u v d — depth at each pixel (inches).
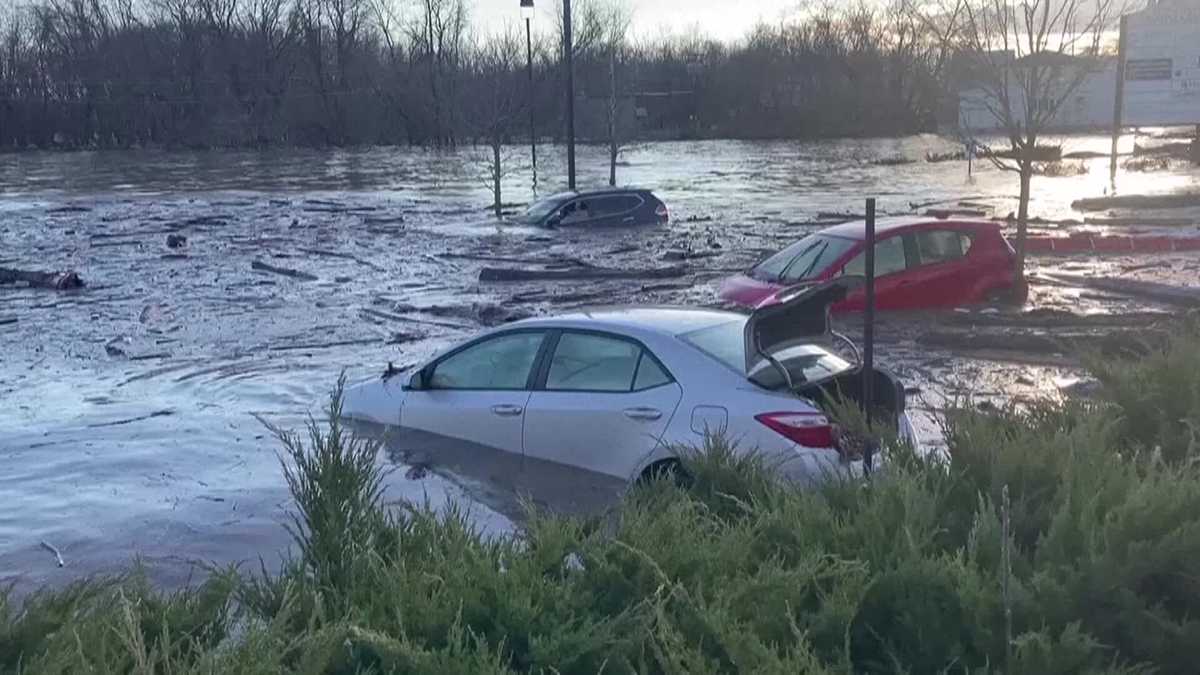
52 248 1251.2
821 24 3922.2
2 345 657.6
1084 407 260.1
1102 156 2466.8
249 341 652.7
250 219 1577.3
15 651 164.9
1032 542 197.2
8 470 380.8
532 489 327.9
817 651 164.6
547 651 161.0
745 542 193.0
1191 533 166.1
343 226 1437.0
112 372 567.8
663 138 3794.3
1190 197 1488.7
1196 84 2255.2
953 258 669.9
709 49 4180.6
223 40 3774.6
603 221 1337.4
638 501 230.8
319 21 3821.4
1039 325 619.2
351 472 217.2
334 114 3695.9
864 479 219.8
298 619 182.1
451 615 170.2
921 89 3779.5
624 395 327.9
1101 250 967.0
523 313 716.7
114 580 205.6
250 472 373.1
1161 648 162.2
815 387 312.0
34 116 3757.4
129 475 372.5
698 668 151.5
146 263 1089.4
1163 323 574.6
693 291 814.5
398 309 764.0
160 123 3762.3
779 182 2100.1
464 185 2196.1
